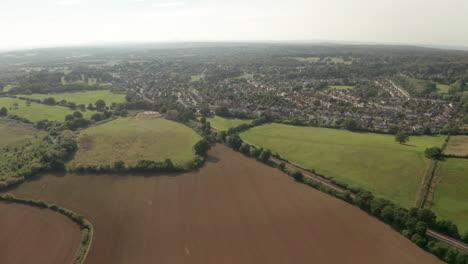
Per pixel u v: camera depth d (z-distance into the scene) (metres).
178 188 130.50
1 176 133.50
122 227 104.06
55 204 117.50
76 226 105.81
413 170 135.00
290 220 106.88
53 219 109.56
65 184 133.50
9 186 129.75
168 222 106.69
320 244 94.62
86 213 112.38
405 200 112.81
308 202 117.88
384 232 99.00
